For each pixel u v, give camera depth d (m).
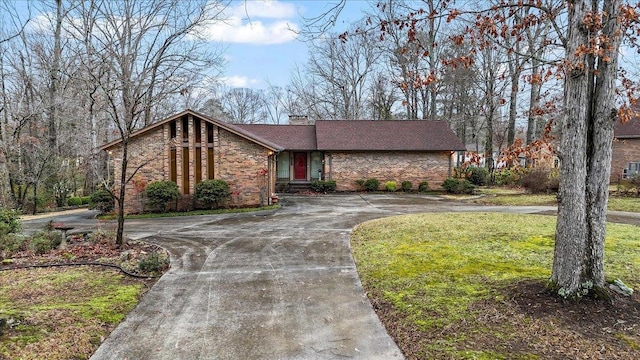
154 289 5.56
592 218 4.32
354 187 22.72
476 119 29.77
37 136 19.23
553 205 14.85
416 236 8.58
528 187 19.17
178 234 9.85
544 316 4.07
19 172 17.08
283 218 12.39
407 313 4.47
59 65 17.17
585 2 4.11
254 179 15.30
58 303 5.00
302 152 23.98
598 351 3.41
